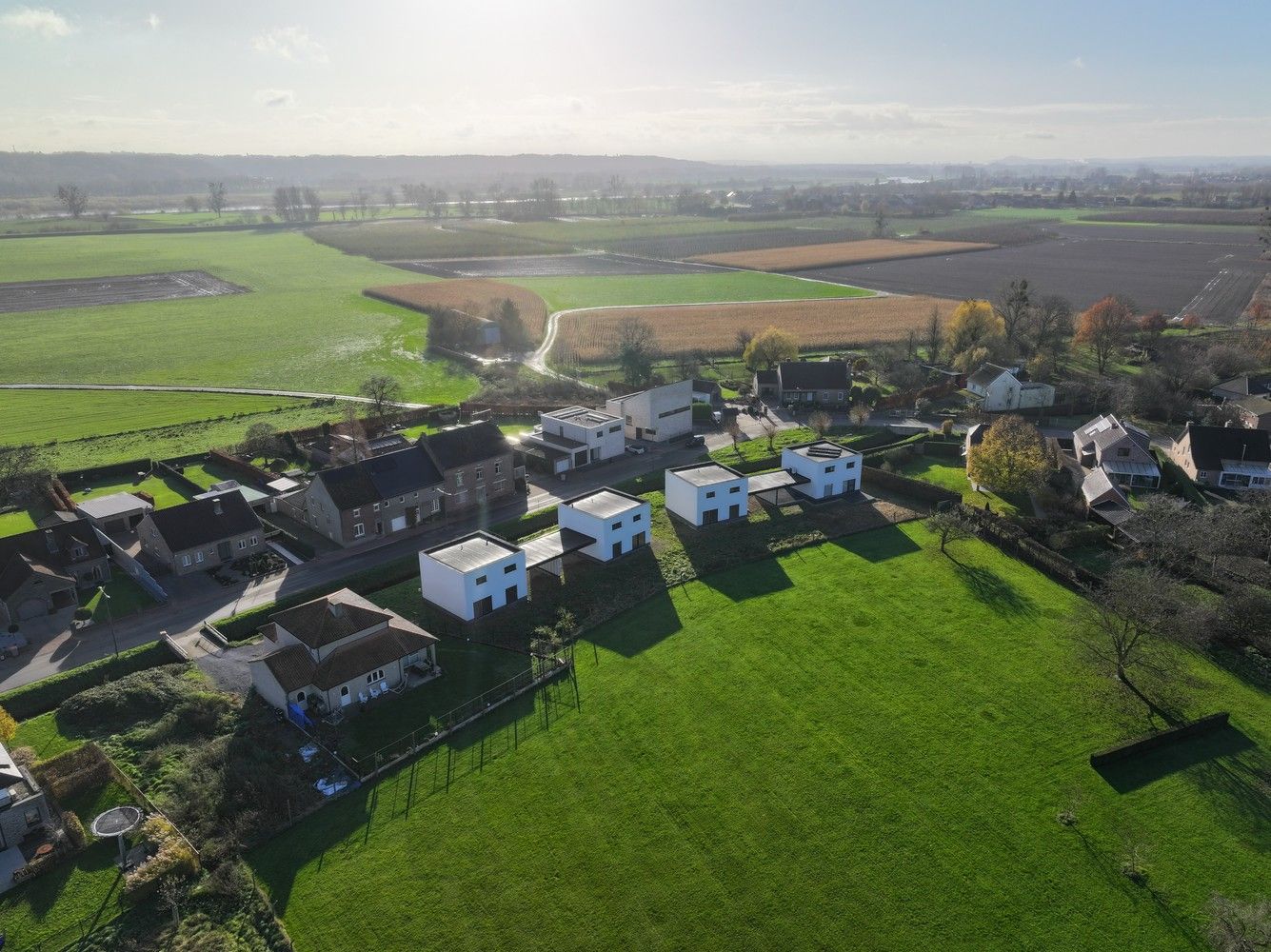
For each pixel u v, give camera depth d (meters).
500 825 54.91
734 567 89.31
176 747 61.88
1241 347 167.62
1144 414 137.00
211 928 47.56
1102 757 59.66
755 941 47.31
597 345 196.12
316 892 50.00
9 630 76.12
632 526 91.81
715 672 70.81
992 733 63.31
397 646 69.31
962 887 50.62
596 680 69.94
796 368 148.62
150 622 79.00
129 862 51.41
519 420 143.12
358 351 196.25
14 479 108.75
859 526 98.69
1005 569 87.88
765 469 118.31
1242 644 74.31
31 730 64.25
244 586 85.44
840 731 63.56
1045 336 178.50
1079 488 105.44
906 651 73.56
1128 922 48.41
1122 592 70.38
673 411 129.62
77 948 46.22
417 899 49.62
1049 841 53.78
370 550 93.56
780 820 55.34
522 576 82.50
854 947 46.91
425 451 102.94
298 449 124.56
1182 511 90.88
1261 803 56.81
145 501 102.00
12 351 195.38
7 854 52.19
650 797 57.25
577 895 49.97
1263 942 44.62
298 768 59.94
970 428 125.12
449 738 63.22
